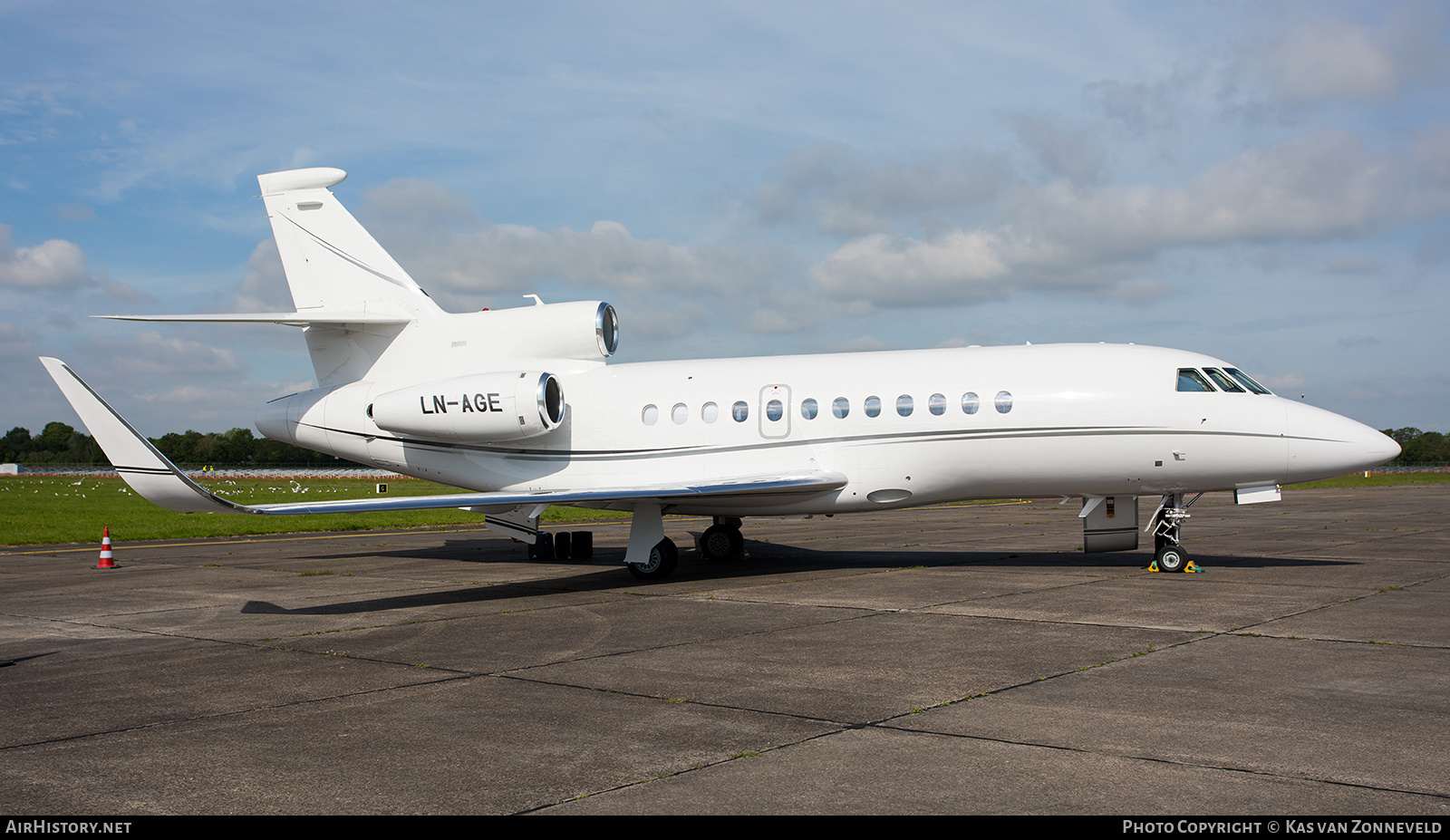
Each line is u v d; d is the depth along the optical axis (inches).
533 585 598.9
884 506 647.8
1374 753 236.7
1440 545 811.4
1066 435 597.3
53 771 235.9
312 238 762.8
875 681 319.6
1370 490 2288.4
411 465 741.3
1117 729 258.5
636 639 404.5
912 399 625.0
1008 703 287.1
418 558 799.7
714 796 211.3
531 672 341.7
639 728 266.8
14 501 1663.4
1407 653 354.3
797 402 646.5
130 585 616.7
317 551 874.8
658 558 623.2
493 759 239.9
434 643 401.4
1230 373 603.5
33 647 406.3
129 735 267.4
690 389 676.1
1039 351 630.5
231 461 5895.7
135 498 1796.3
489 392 681.0
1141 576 591.8
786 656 362.3
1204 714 273.0
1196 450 584.1
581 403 695.7
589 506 671.1
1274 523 1113.4
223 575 671.1
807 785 217.8
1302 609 456.8
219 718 284.8
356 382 757.3
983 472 620.4
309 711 290.5
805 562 711.1
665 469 670.5
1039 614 448.1
